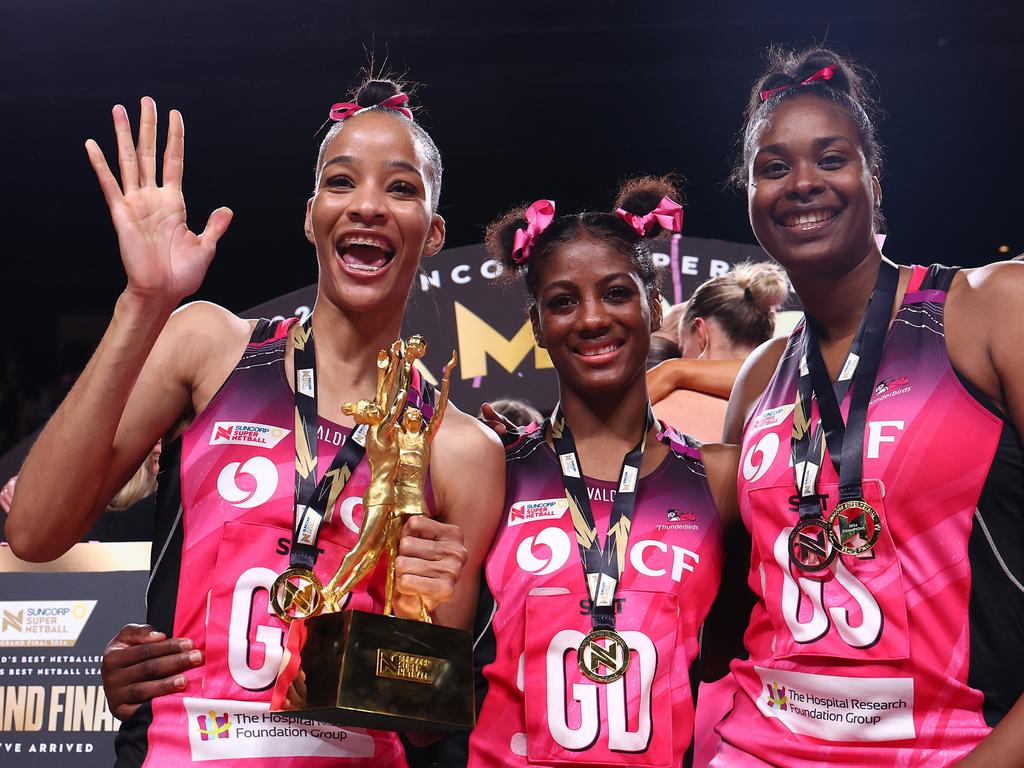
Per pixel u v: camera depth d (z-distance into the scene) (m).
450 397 3.65
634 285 2.16
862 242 1.94
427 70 4.80
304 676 1.62
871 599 1.79
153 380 1.82
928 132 4.66
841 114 1.96
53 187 5.43
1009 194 4.66
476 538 2.02
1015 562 1.76
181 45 4.77
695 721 2.08
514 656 2.03
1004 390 1.77
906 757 1.73
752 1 4.53
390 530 1.74
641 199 2.28
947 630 1.76
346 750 1.73
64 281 5.68
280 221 5.30
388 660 1.60
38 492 1.67
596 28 4.62
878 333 1.92
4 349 5.64
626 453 2.19
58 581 2.32
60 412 1.68
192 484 1.79
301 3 4.66
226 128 5.06
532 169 5.06
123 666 1.73
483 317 3.69
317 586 1.71
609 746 1.94
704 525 2.12
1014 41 4.44
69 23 4.74
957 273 1.91
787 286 3.69
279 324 1.96
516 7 4.62
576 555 2.06
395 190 1.93
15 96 4.95
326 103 4.94
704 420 3.47
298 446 1.82
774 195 1.94
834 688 1.80
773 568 1.91
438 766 2.14
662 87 4.82
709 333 3.68
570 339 2.16
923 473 1.79
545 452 2.20
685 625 2.04
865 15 4.46
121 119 1.73
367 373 1.96
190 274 1.68
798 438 1.94
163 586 1.79
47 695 2.28
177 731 1.69
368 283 1.90
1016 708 1.64
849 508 1.81
